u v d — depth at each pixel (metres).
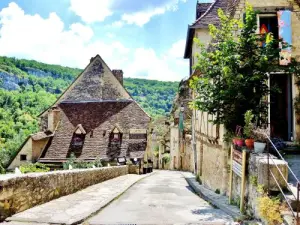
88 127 37.25
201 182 19.30
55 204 10.01
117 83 40.69
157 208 10.34
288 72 12.75
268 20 13.78
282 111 13.40
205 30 22.55
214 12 23.09
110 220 8.41
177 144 46.06
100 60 41.44
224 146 13.09
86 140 36.16
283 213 6.46
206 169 17.50
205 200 12.34
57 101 40.50
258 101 11.30
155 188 17.31
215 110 11.70
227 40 11.52
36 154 35.19
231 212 9.20
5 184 7.89
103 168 19.61
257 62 11.11
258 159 7.91
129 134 36.59
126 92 40.31
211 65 11.91
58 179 11.33
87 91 40.44
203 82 12.02
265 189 7.39
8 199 8.05
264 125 11.47
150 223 8.02
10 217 7.95
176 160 46.81
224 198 12.23
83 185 14.69
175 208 10.34
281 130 13.38
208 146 17.09
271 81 13.48
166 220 8.38
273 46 11.93
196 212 9.56
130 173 33.06
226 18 12.31
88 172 15.62
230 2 17.03
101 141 36.03
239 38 11.43
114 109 38.69
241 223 7.84
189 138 35.41
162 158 57.78
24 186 8.80
